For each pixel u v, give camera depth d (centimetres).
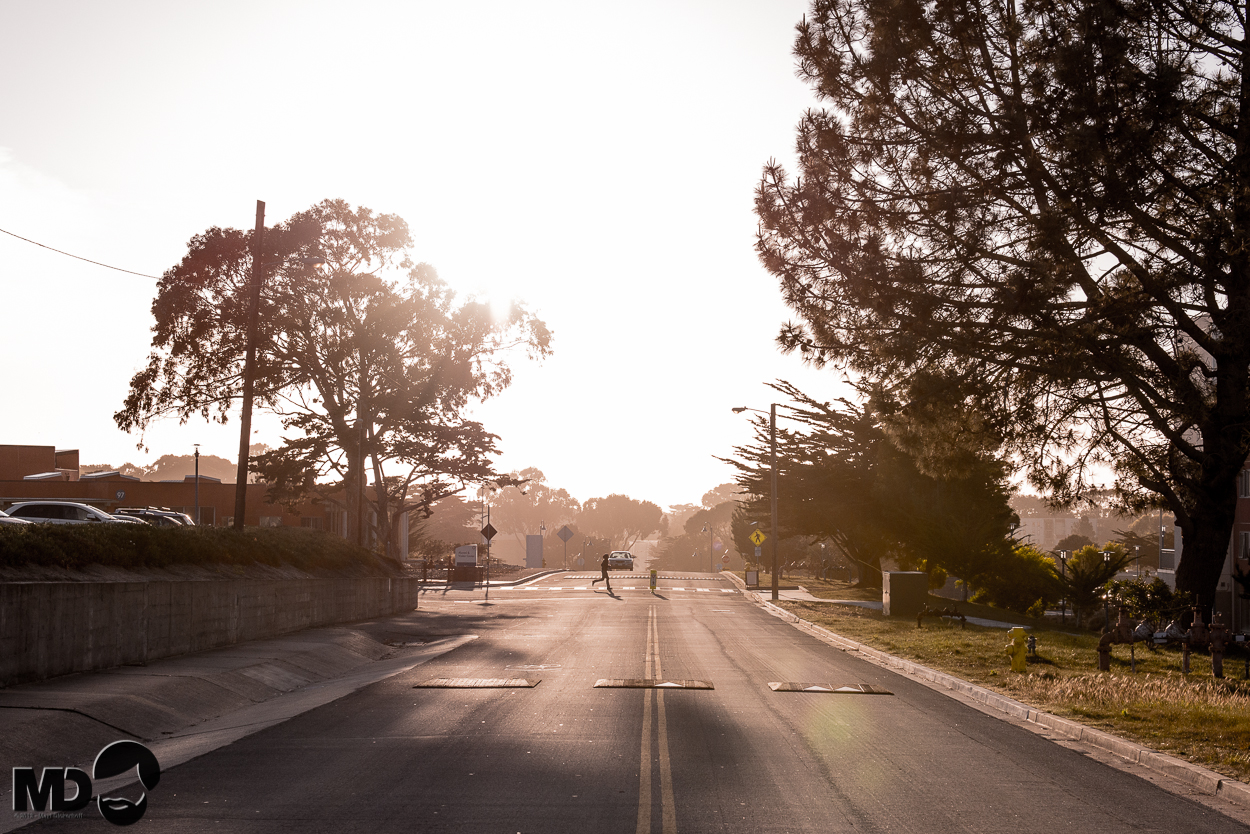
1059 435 2177
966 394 2127
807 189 2131
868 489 4869
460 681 1641
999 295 1920
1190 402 1942
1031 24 1950
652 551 18438
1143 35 1853
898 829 733
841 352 2220
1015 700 1395
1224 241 1820
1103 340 1975
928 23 1992
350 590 2998
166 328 4788
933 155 2025
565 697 1448
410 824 730
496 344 5403
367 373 5056
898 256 2067
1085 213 1878
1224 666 1852
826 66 2139
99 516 2975
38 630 1350
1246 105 1848
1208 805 831
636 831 715
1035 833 731
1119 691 1455
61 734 1044
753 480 5338
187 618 1825
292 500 5425
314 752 1013
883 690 1575
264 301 4822
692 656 2116
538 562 8556
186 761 969
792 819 755
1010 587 4503
